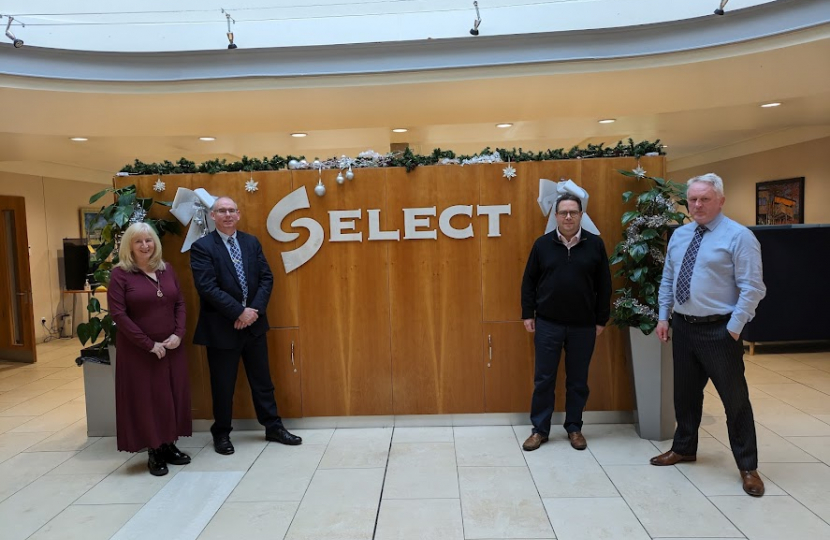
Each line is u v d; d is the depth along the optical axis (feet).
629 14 14.30
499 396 12.25
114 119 16.43
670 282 10.11
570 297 10.51
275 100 15.15
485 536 7.98
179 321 10.46
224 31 15.08
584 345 10.81
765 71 13.56
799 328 18.62
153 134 18.52
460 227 12.00
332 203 12.07
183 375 10.55
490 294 12.08
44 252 26.21
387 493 9.32
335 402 12.33
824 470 9.82
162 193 12.24
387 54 13.97
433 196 12.00
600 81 14.12
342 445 11.41
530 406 12.24
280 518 8.59
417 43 13.80
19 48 13.08
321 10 14.99
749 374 16.37
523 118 17.81
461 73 13.89
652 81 14.19
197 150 23.65
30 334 21.35
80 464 10.94
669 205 11.09
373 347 12.23
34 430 13.12
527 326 11.18
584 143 25.99
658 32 13.16
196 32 15.05
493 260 12.03
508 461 10.45
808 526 8.01
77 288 26.02
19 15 14.37
